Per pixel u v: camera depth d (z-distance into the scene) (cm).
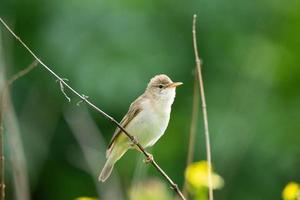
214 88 1753
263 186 1747
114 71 1648
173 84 1130
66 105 1702
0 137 933
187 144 1728
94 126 1455
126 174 1659
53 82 1703
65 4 1709
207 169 1023
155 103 1125
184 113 1739
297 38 1844
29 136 1731
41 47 1720
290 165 1750
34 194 1827
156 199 1020
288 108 1792
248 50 1775
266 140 1744
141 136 1125
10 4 1753
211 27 1753
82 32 1686
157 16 1722
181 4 1738
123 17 1695
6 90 1000
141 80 1650
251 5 1783
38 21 1742
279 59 1812
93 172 1207
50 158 1811
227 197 1734
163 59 1689
